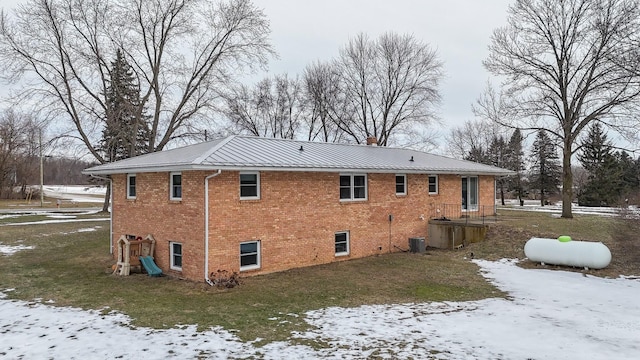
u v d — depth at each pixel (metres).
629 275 14.66
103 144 35.28
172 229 14.53
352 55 45.69
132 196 16.80
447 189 22.98
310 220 16.33
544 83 26.31
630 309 10.90
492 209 26.31
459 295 12.38
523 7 26.47
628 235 16.08
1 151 58.28
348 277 14.48
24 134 58.47
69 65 30.30
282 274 14.77
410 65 44.22
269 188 15.01
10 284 13.18
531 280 14.14
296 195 15.86
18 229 25.77
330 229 17.03
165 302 11.17
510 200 63.88
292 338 8.56
